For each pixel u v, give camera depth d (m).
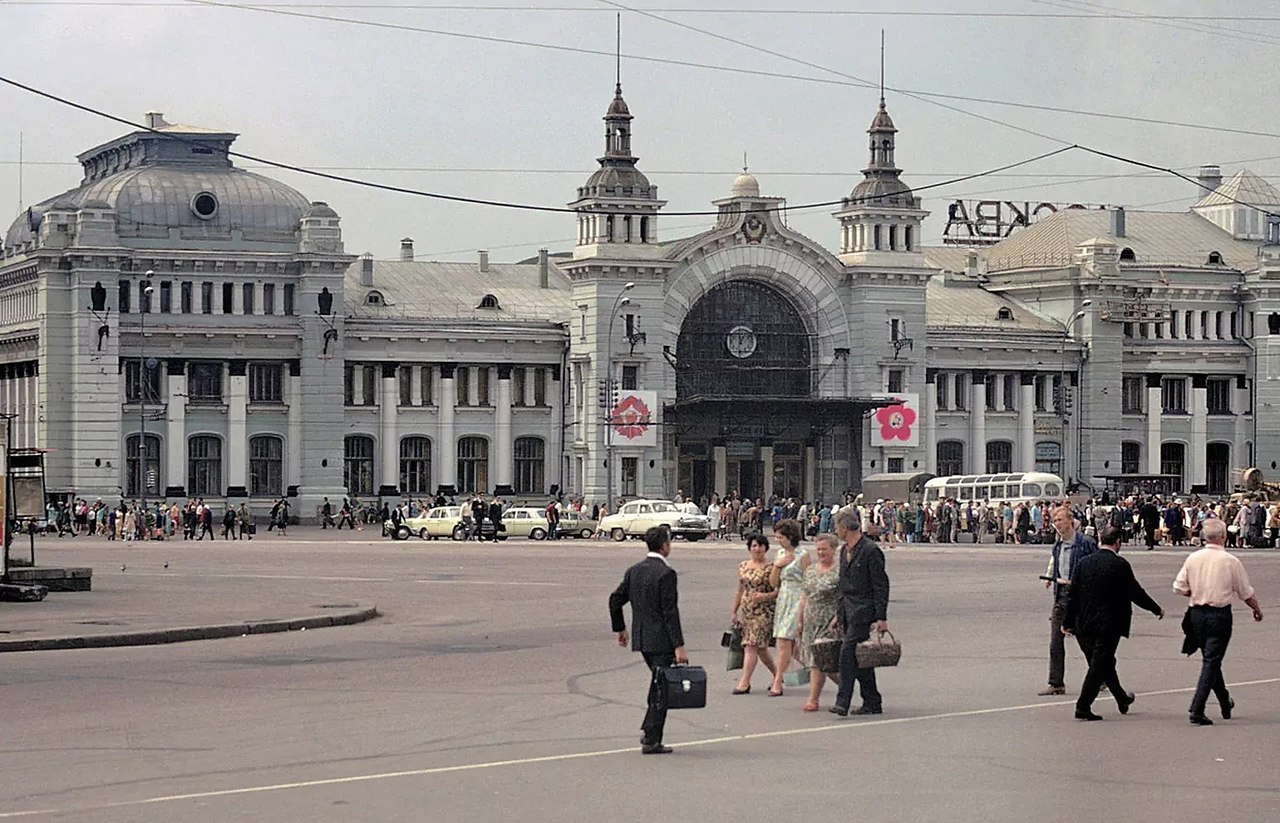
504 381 127.50
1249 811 17.97
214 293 120.31
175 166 124.00
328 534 110.81
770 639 27.89
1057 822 17.38
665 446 125.38
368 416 124.75
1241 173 150.12
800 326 129.25
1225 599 24.17
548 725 24.05
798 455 129.12
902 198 129.38
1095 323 136.88
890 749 21.88
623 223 123.12
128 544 93.06
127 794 18.77
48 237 116.88
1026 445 136.12
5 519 47.06
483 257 136.12
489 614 44.94
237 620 40.12
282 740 22.62
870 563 24.92
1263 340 141.25
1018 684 28.75
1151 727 23.84
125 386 118.06
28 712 25.33
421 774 19.98
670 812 17.78
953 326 133.75
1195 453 140.38
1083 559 24.78
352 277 130.25
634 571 21.84
